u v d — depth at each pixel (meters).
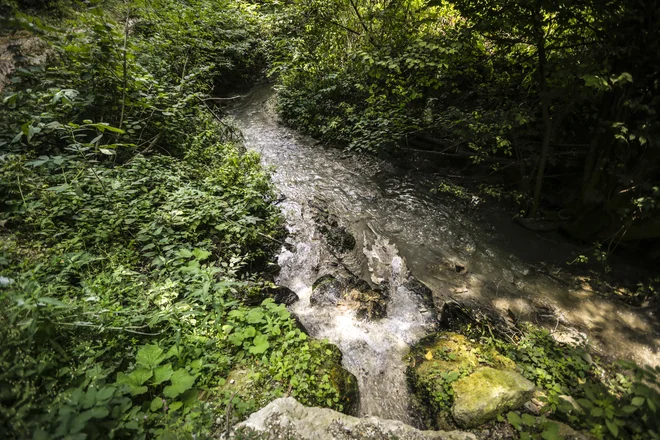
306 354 3.08
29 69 4.43
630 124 4.14
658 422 2.38
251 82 12.03
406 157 7.55
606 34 4.01
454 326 3.94
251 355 3.01
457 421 2.77
